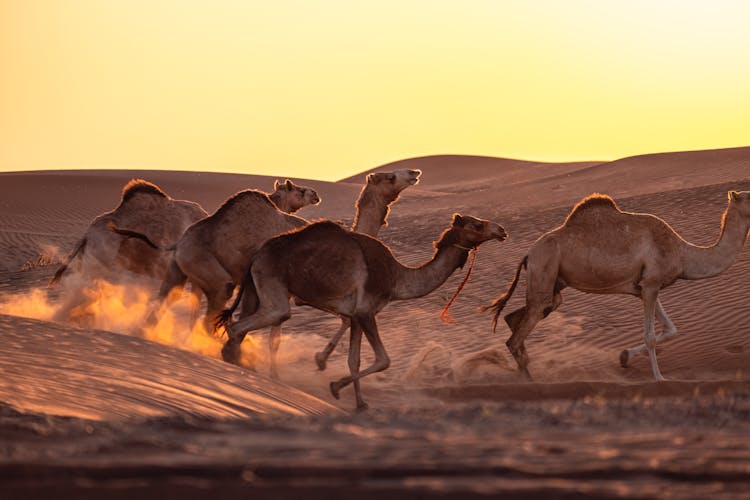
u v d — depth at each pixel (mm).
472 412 19953
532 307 47500
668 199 88188
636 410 20250
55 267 101438
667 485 11156
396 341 57406
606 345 54031
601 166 199500
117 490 11102
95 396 26016
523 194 165750
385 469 11898
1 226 167250
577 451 13328
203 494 10984
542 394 41156
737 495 10562
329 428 17031
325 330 60781
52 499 10953
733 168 165625
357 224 47344
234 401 30094
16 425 18078
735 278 61500
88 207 191875
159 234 51375
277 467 11914
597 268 47094
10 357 30172
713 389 40094
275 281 38625
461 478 11594
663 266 47250
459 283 70312
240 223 45938
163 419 19000
